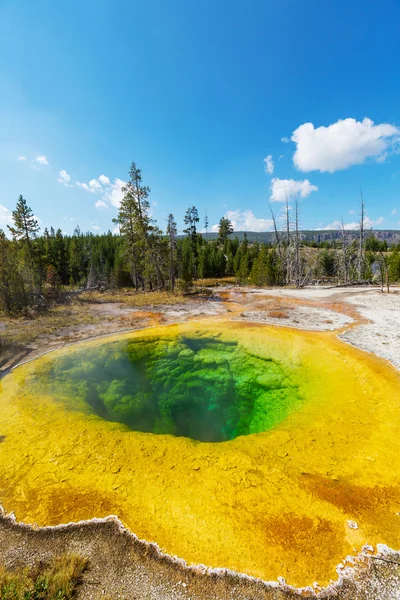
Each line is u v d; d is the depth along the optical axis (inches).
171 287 1102.4
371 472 190.1
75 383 352.8
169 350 474.9
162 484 183.3
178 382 451.2
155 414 389.7
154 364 461.4
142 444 223.8
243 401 410.6
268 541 146.5
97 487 182.5
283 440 223.9
